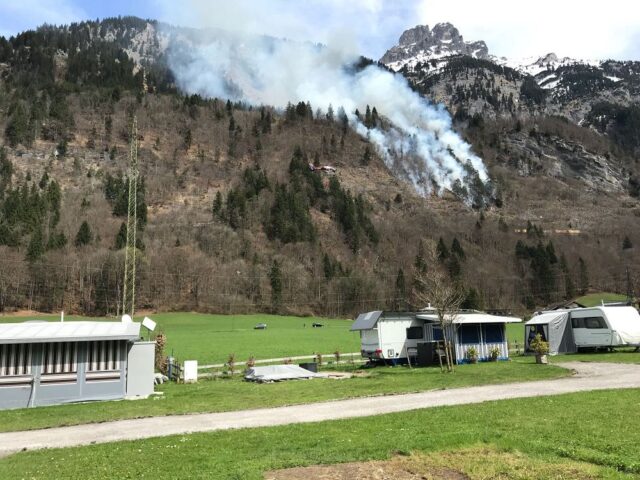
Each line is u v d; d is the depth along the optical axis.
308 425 13.31
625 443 9.73
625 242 138.88
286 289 123.12
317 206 192.75
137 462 10.16
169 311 111.44
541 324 37.28
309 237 156.38
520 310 116.38
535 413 13.23
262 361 39.84
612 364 26.52
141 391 23.67
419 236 162.50
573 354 35.00
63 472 9.70
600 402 14.53
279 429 12.96
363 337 35.50
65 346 22.75
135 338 23.41
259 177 196.25
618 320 34.19
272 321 102.44
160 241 130.00
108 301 106.19
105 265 107.56
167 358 33.91
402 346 33.97
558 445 9.82
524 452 9.52
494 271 127.38
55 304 104.50
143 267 111.12
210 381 29.70
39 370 22.19
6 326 24.19
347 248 156.25
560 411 13.37
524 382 21.05
